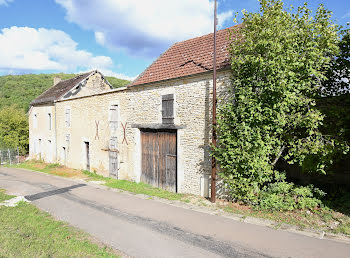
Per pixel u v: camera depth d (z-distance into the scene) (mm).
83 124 13969
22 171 15242
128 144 10703
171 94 8695
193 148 8016
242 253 4188
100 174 12625
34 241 4426
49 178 12180
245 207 6527
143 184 9867
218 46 8555
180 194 8180
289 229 5180
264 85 6133
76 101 14617
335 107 6273
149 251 4262
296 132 6445
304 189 6355
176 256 4090
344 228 5027
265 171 6262
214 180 7020
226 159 6516
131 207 6898
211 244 4535
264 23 6105
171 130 8844
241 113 6289
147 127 9523
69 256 3906
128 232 5098
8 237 4516
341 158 6453
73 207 6949
